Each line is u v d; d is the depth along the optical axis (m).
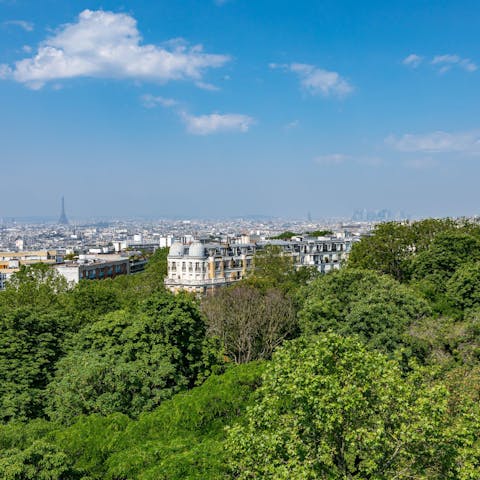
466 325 61.47
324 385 28.05
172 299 61.41
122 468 33.88
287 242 180.12
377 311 62.06
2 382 51.81
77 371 48.50
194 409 40.56
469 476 26.52
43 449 32.00
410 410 27.58
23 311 59.66
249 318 84.31
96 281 134.00
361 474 29.31
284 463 28.22
